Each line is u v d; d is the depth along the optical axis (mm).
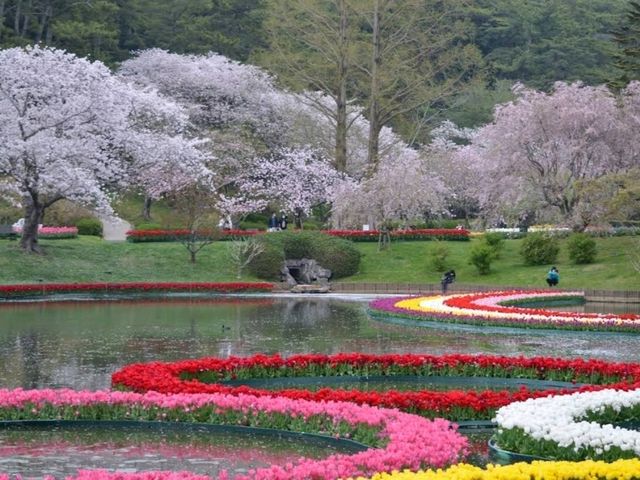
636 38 58062
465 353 24625
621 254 53000
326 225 66438
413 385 19797
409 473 10414
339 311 38031
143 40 82875
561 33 92688
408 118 84875
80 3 75375
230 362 19469
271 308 39406
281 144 73062
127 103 50875
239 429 15023
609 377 19422
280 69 68375
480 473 10344
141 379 16703
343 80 64250
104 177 50219
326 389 15867
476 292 47156
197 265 52688
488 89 90875
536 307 41438
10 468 12750
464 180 69062
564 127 54469
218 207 59062
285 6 65312
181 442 14344
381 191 58625
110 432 14969
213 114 72438
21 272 46750
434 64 70812
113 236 62156
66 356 23266
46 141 46062
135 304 40750
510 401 15695
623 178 49344
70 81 47438
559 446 12719
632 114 54531
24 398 15430
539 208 56719
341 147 64812
